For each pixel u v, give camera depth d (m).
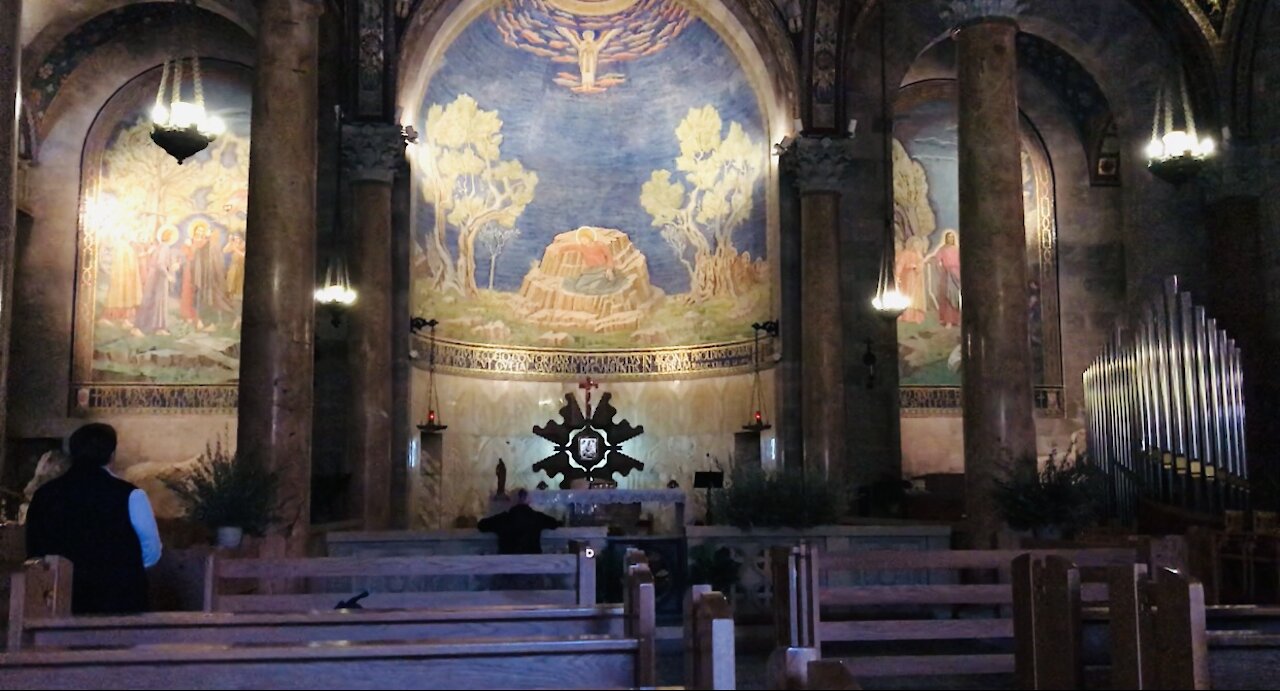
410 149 21.56
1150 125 21.03
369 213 19.92
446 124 23.66
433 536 13.48
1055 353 25.84
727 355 24.22
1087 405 22.56
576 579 8.65
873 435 21.48
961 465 25.19
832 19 21.36
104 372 22.91
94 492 7.43
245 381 13.11
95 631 5.95
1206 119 20.09
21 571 6.05
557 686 4.78
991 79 14.56
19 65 9.81
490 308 24.75
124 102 23.41
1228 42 19.91
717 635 3.81
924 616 12.79
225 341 23.27
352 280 19.88
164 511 22.53
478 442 24.08
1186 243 20.36
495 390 24.53
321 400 19.72
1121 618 5.42
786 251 22.42
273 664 4.58
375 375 19.69
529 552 12.93
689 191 25.39
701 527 13.34
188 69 23.22
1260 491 18.89
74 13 21.42
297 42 13.77
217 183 23.55
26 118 22.58
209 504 11.57
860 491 20.77
